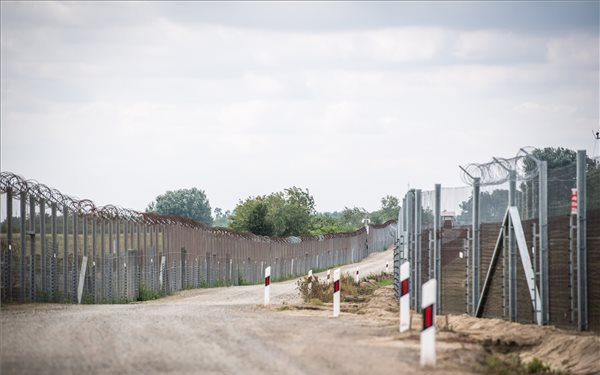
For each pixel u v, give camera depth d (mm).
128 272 36812
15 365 14523
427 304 15031
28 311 25984
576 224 20688
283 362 14961
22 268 29672
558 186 21875
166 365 14523
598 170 21172
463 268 26344
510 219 22859
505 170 22641
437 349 17219
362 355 16125
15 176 29328
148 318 23031
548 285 21703
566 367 18109
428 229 29531
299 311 27500
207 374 13625
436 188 27469
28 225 30172
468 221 25922
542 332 20359
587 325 20359
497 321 22188
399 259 36844
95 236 32969
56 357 15422
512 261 22891
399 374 14086
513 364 16641
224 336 18781
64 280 31750
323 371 14070
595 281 20141
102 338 18188
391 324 22406
